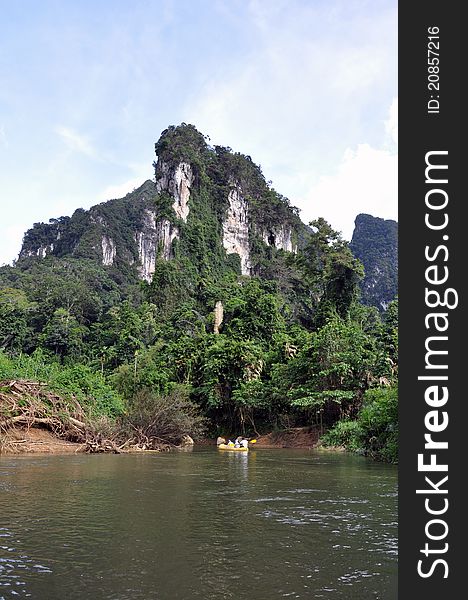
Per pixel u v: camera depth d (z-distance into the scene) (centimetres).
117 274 14975
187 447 2988
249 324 5041
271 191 14662
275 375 3691
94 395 2719
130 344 6575
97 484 1205
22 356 3222
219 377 3881
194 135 13300
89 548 633
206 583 510
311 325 7106
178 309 8188
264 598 472
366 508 929
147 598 467
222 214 12812
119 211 17488
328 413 3322
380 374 3212
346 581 523
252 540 684
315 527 768
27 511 862
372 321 6806
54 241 17825
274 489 1174
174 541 674
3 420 2156
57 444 2220
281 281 10038
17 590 485
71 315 9725
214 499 1016
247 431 3881
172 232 11338
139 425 2653
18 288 11869
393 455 1900
